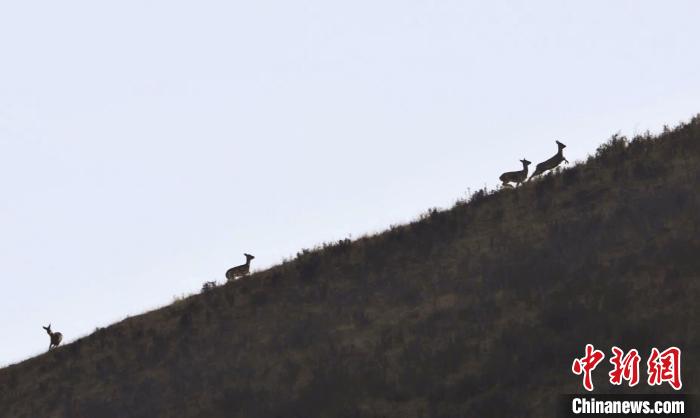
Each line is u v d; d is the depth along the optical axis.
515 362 64.31
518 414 58.91
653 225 77.69
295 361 75.88
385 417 62.84
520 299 73.50
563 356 63.22
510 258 80.69
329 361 73.38
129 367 87.12
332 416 64.88
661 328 62.84
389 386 66.50
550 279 75.06
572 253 77.62
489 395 61.81
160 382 81.31
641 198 82.62
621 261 73.44
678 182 83.94
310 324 80.81
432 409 62.41
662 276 69.94
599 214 83.00
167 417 73.94
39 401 86.88
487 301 74.69
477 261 82.62
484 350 67.88
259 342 81.81
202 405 73.88
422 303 78.88
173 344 88.00
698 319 62.91
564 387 60.25
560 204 88.00
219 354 82.25
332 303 84.38
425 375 66.62
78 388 86.69
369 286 85.12
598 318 66.31
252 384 74.75
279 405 68.31
